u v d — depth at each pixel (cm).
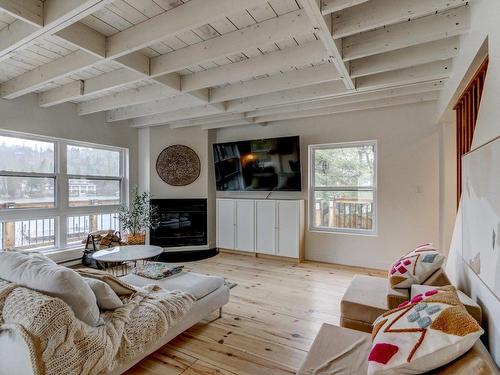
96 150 470
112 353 160
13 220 371
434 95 349
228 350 213
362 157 433
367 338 157
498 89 143
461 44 225
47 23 190
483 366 98
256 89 322
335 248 444
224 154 518
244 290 335
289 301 303
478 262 166
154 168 512
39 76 297
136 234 473
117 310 184
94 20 213
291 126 475
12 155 371
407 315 132
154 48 255
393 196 403
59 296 152
